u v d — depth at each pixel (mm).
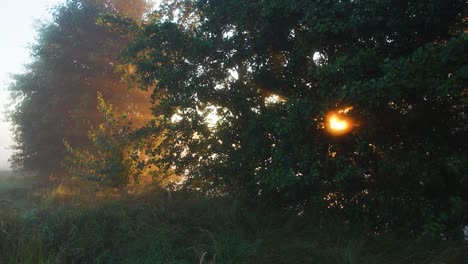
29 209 8898
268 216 7309
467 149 5820
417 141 6047
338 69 5777
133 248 6023
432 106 5926
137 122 16062
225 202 7910
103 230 6629
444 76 4992
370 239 6062
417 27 5887
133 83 9984
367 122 6051
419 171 5766
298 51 7008
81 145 15453
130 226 6730
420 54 4949
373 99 5332
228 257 5746
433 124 6016
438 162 5633
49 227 6562
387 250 5711
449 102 5844
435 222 5395
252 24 7711
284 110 7062
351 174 6176
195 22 10164
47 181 15602
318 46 6688
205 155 8664
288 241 6305
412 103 5914
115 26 10000
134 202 8367
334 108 6074
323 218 6797
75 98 15812
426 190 5980
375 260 5336
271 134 7254
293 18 6977
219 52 8078
